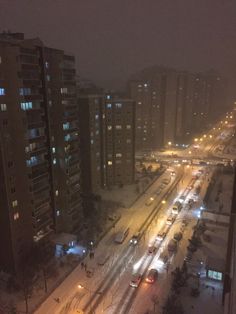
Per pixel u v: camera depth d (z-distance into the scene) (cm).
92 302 5581
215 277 6122
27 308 5297
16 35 6272
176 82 18050
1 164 5519
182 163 15062
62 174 7200
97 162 10788
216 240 7600
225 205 9869
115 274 6359
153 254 7075
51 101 6675
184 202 10200
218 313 5256
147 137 17750
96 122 10362
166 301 5497
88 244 7412
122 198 10412
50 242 7006
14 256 6041
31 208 6328
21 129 5766
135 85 16612
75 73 7294
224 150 17900
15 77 5469
